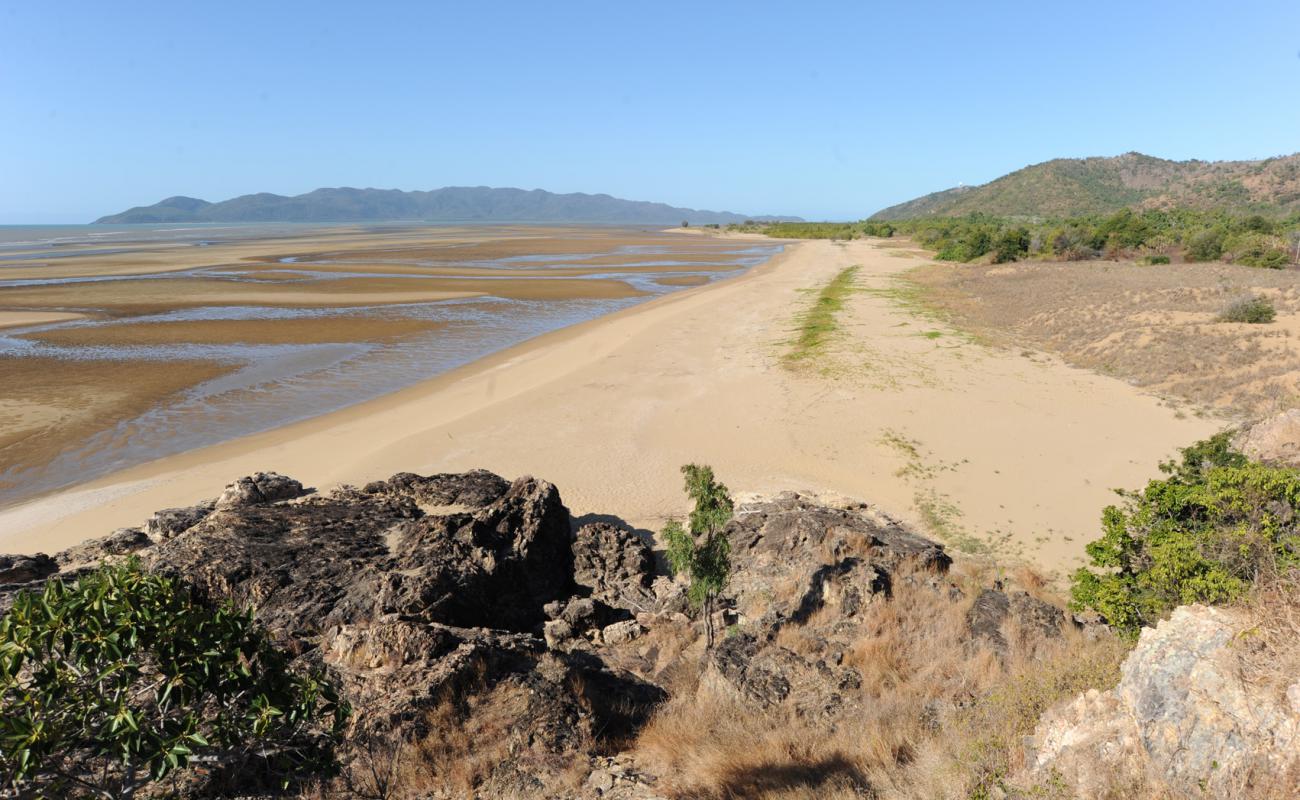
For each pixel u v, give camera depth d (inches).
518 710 372.8
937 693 412.8
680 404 1272.1
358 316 2212.1
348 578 554.9
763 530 724.7
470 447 1075.9
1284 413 814.5
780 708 391.2
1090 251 3415.4
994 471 977.5
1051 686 354.3
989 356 1561.3
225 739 216.4
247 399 1364.4
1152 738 245.4
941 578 625.9
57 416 1251.2
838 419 1178.0
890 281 2974.9
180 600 210.5
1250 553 421.4
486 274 3385.8
